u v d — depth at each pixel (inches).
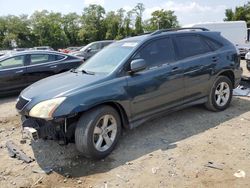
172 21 2807.6
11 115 273.0
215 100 237.9
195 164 159.5
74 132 167.6
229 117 230.4
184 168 155.9
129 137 200.2
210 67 228.7
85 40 3070.9
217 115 235.3
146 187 140.9
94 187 143.7
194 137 195.0
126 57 188.7
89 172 157.9
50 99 161.2
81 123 162.9
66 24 3179.1
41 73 370.3
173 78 204.5
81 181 149.4
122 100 177.3
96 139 168.6
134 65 181.5
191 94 219.8
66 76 195.9
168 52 208.7
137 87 185.0
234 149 174.9
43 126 163.8
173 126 216.1
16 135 218.1
